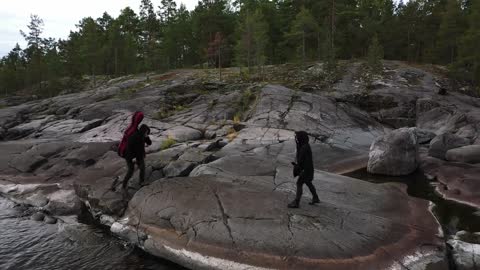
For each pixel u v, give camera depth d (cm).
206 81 3631
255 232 888
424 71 4016
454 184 1417
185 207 1023
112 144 1898
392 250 838
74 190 1403
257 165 1390
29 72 5909
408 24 4928
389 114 3011
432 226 980
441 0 5247
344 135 2297
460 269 833
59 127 2675
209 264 863
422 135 2311
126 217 1100
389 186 1300
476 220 1124
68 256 991
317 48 4903
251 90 2995
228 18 5528
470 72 3822
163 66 5244
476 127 2272
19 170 1750
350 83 3616
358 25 5216
